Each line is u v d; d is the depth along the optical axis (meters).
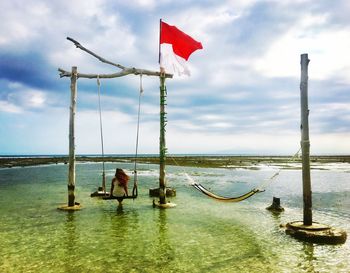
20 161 87.56
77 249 9.71
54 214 15.09
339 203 18.67
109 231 11.91
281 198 21.02
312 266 8.29
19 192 23.67
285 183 30.97
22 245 10.10
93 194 21.12
